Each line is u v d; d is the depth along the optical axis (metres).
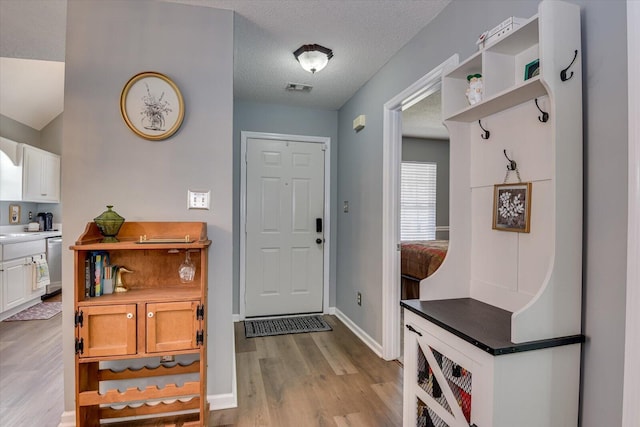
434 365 1.42
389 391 2.24
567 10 1.18
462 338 1.22
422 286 1.66
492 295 1.59
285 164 3.84
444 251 3.79
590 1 1.20
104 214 1.72
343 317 3.69
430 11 2.05
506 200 1.51
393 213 2.70
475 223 1.70
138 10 1.93
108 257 1.81
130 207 1.92
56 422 1.88
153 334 1.66
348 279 3.56
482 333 1.23
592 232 1.18
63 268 1.85
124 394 1.67
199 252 1.98
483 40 1.53
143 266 1.91
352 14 2.08
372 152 2.99
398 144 2.71
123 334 1.63
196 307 1.70
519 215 1.44
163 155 1.96
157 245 1.64
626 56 1.08
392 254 2.70
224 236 2.03
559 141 1.17
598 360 1.15
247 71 2.92
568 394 1.19
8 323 3.56
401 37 2.35
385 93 2.74
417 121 4.73
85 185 1.88
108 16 1.90
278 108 3.80
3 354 2.78
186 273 1.88
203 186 2.00
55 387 2.25
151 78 1.93
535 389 1.15
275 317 3.82
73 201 1.86
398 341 2.73
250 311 3.76
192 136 1.99
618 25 1.11
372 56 2.63
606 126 1.14
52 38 2.38
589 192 1.19
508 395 1.11
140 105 1.91
